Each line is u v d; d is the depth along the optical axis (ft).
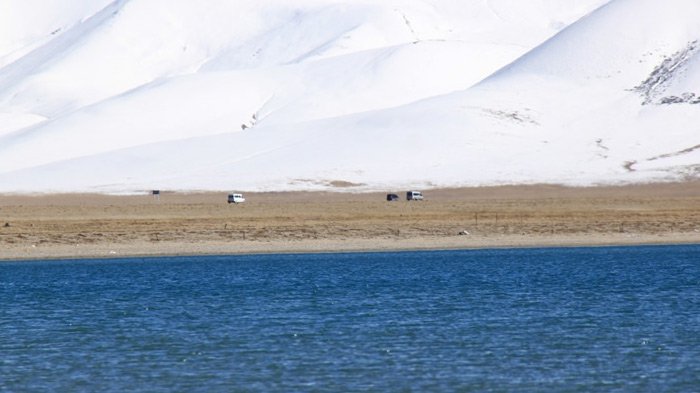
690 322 563.07
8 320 587.27
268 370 459.73
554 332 536.42
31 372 460.14
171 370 462.19
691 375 445.37
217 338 529.45
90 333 546.26
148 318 591.78
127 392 427.33
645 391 422.82
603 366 460.96
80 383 441.68
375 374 450.71
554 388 427.33
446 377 444.55
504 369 457.27
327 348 501.97
